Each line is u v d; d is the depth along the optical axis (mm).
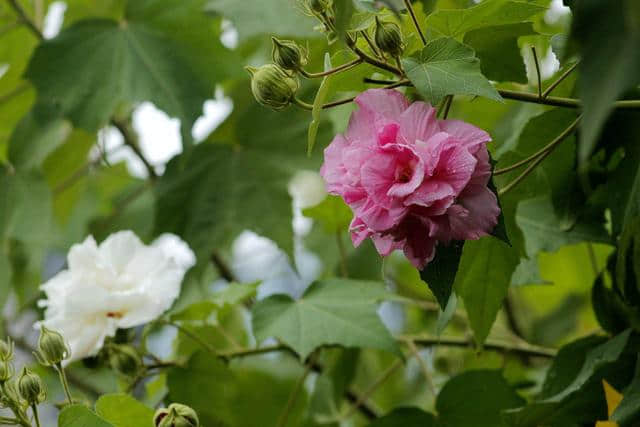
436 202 991
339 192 1020
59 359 1130
